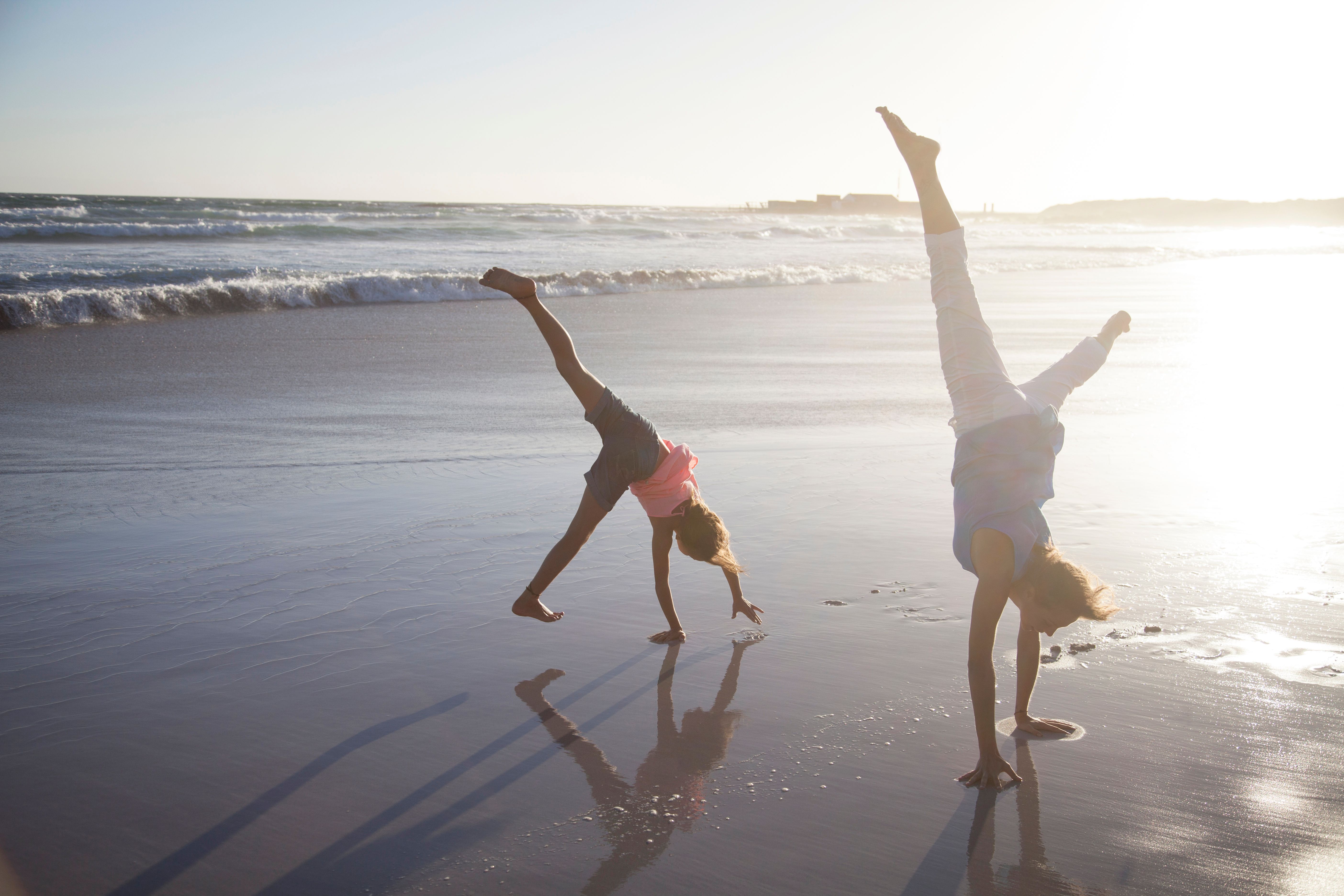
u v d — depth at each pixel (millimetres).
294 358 11648
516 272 23875
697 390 9852
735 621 3945
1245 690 3270
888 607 4109
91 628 3732
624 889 2170
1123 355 12469
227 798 2551
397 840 2357
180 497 5695
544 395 9508
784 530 5195
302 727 2973
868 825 2457
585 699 3209
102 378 10023
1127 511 5418
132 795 2561
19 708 3066
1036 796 2602
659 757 2809
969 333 3121
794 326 16109
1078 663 3480
